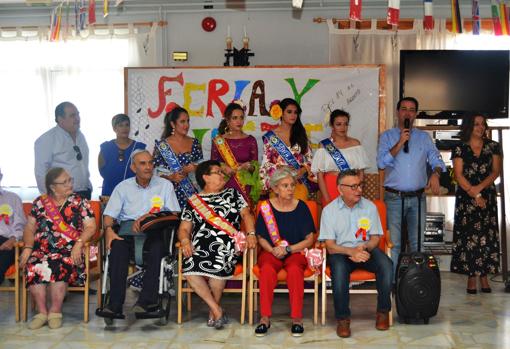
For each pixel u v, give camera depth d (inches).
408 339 168.4
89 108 295.4
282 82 257.0
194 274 177.6
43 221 184.5
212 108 258.4
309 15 288.5
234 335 172.9
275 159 213.0
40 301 183.2
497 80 256.8
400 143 202.4
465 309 199.0
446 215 287.4
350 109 255.8
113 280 177.0
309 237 181.8
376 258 177.8
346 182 178.4
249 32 290.7
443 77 258.2
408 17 286.4
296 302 171.9
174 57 288.5
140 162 188.2
